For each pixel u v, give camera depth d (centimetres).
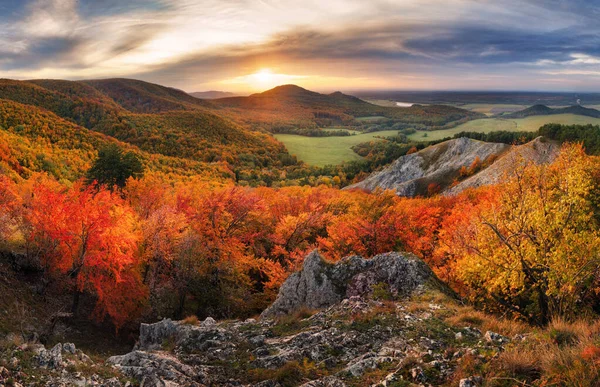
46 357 941
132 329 3347
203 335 1471
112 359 1205
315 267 2342
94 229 2897
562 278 1655
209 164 19388
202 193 5288
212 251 3847
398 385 908
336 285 2227
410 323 1366
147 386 944
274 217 5316
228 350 1309
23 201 3381
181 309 3572
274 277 3669
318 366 1130
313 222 4628
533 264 1789
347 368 1066
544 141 11788
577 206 1848
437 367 984
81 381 898
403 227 3566
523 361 838
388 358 1085
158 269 3769
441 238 3497
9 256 3356
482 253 2016
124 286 3189
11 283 3050
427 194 13600
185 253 3503
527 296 2167
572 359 766
